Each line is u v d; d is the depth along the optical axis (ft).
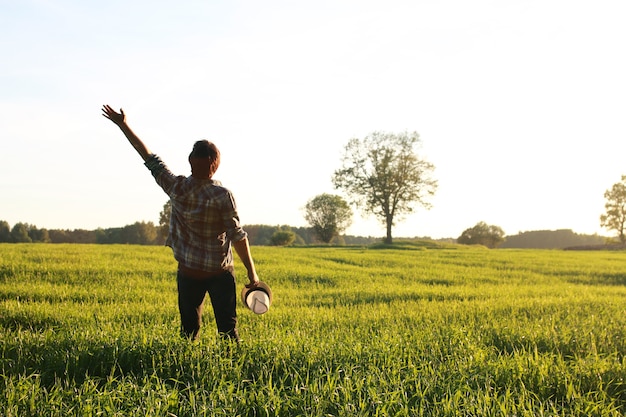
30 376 14.34
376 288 51.24
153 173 16.65
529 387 16.49
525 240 513.04
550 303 39.55
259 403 13.47
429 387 15.19
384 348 19.08
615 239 370.12
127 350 17.22
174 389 13.85
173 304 34.35
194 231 16.38
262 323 26.25
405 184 254.27
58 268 52.70
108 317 27.78
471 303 39.50
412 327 27.12
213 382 15.03
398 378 15.52
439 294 46.21
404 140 256.52
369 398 14.02
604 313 34.35
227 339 17.43
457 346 20.97
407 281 59.72
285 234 323.98
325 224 372.58
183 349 17.01
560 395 16.25
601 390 15.90
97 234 379.96
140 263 62.95
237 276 56.29
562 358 21.01
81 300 36.76
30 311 27.94
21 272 49.39
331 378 15.11
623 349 22.84
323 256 99.40
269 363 16.97
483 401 14.06
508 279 66.18
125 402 13.26
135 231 379.35
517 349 22.04
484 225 439.63
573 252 165.48
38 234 368.27
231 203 16.08
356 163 261.44
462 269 79.51
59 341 18.19
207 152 15.99
